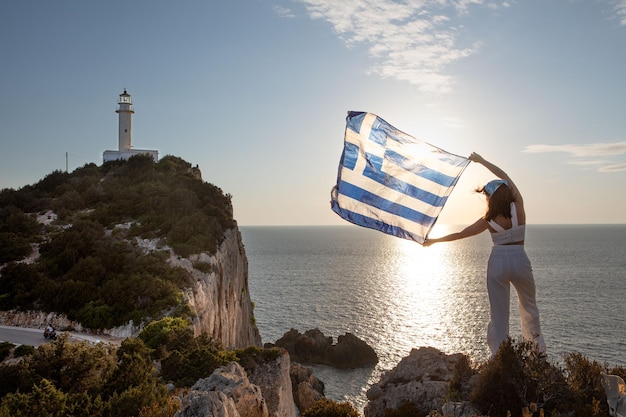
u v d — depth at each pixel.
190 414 15.34
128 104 92.62
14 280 51.53
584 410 10.14
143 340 39.19
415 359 24.00
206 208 70.94
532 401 10.55
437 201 9.88
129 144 93.06
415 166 9.99
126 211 67.88
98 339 43.72
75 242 58.19
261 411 23.91
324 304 126.31
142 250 58.31
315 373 73.19
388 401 20.97
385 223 9.98
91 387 25.19
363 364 76.75
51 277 53.50
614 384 10.15
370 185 10.00
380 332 96.50
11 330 45.28
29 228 64.00
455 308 121.19
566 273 187.00
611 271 193.38
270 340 90.69
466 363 14.09
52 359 29.30
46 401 21.83
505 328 10.57
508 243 10.09
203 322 50.28
